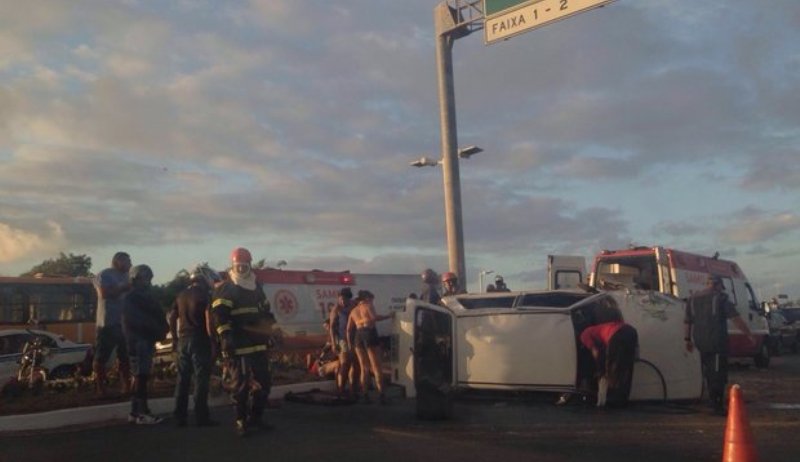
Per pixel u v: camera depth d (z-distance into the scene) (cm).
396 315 1077
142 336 947
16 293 2373
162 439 849
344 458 759
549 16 1316
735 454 651
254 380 880
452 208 1655
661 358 1131
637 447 818
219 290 864
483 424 966
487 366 1163
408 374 1035
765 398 1258
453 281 1429
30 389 1071
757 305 2180
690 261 1928
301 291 1942
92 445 818
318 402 1155
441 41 1642
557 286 2003
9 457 764
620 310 1161
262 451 789
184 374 930
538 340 1144
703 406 1122
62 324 2431
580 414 1054
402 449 803
